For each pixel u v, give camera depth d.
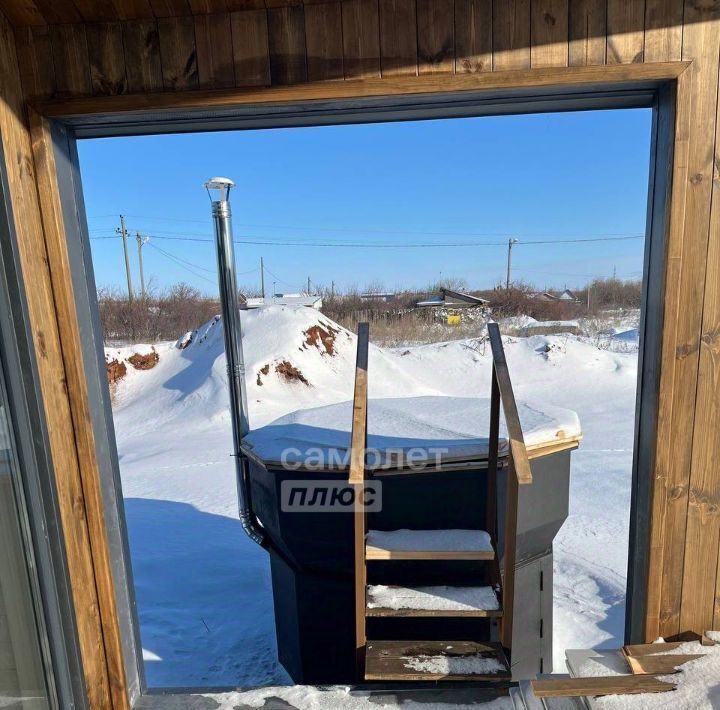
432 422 3.14
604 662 1.93
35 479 1.75
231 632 3.66
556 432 2.71
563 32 1.70
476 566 2.58
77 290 1.95
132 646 2.17
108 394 2.13
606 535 4.61
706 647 1.91
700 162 1.74
